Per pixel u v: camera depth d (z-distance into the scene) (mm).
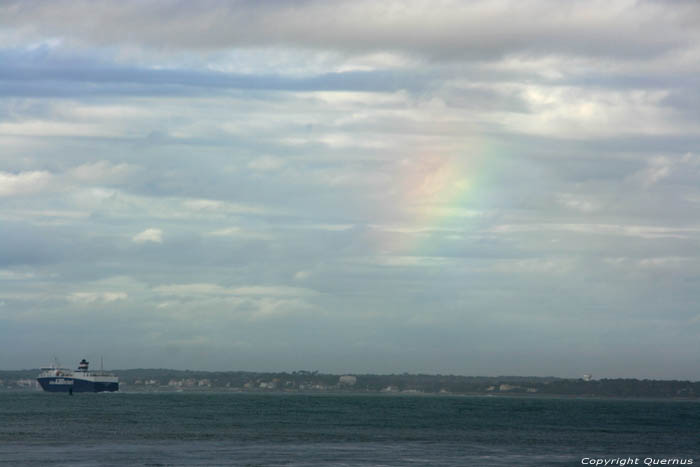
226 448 105438
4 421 165875
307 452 101000
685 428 170000
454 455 99562
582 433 147000
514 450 107812
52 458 91562
